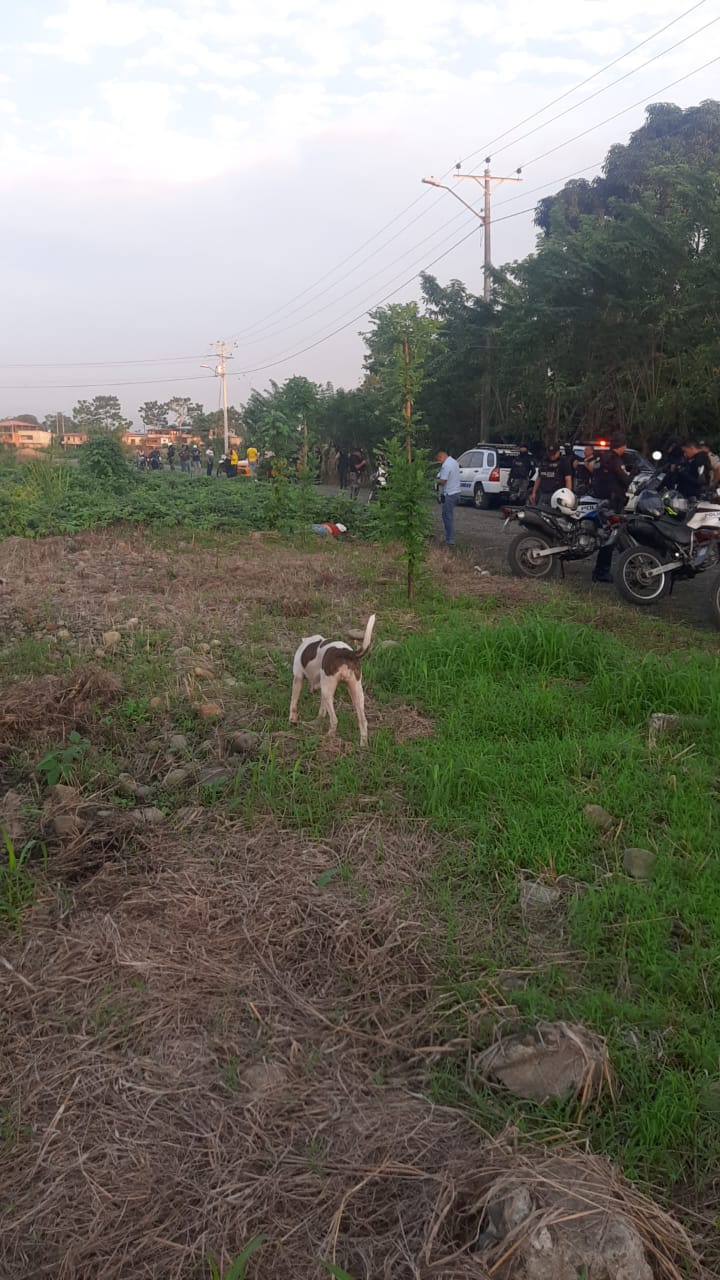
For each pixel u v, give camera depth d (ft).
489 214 113.60
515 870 13.25
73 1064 9.31
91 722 19.02
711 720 19.12
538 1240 6.96
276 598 33.01
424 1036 9.91
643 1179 8.07
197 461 182.70
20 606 31.48
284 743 17.99
